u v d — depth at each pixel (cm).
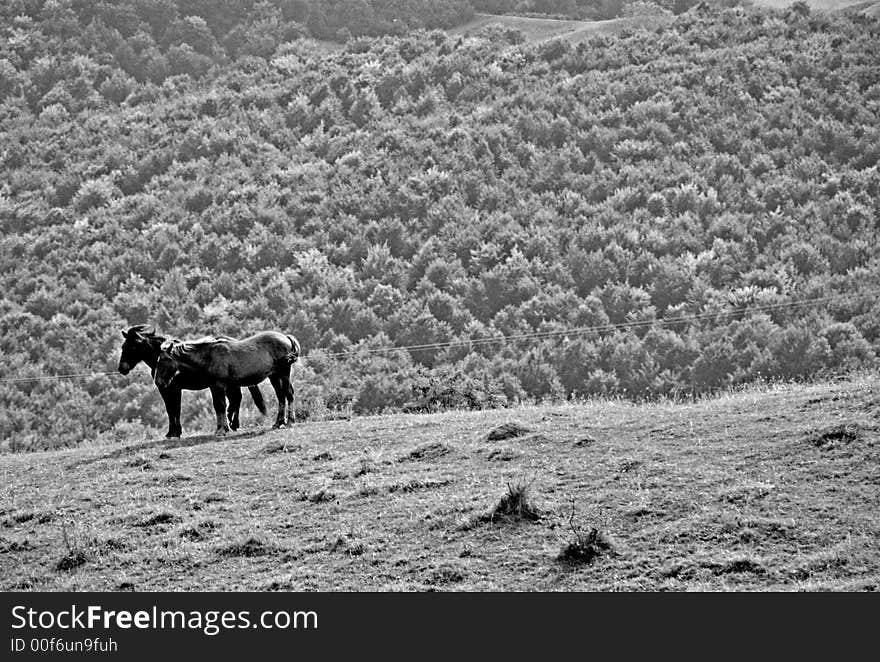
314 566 1358
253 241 7175
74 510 1669
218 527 1525
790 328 5038
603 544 1296
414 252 7012
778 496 1391
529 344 5578
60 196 8331
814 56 8994
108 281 6794
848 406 1750
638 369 5159
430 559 1333
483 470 1653
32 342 5931
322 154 8812
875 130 7612
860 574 1173
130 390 5134
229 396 2239
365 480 1658
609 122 8594
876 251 6144
